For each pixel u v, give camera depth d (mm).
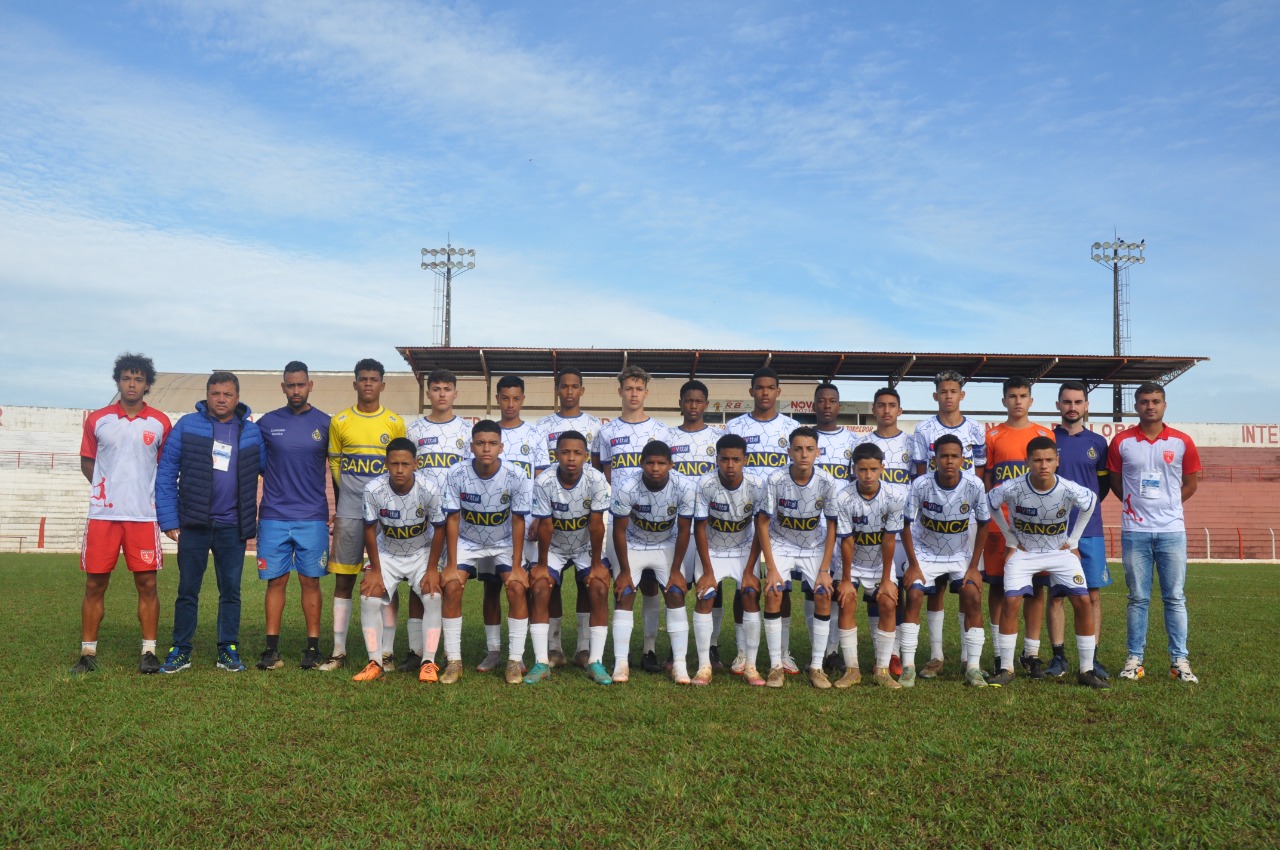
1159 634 8609
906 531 6480
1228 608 11094
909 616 6297
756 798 3709
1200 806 3648
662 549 6504
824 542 6621
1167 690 5914
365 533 6430
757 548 6367
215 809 3562
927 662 6871
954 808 3605
